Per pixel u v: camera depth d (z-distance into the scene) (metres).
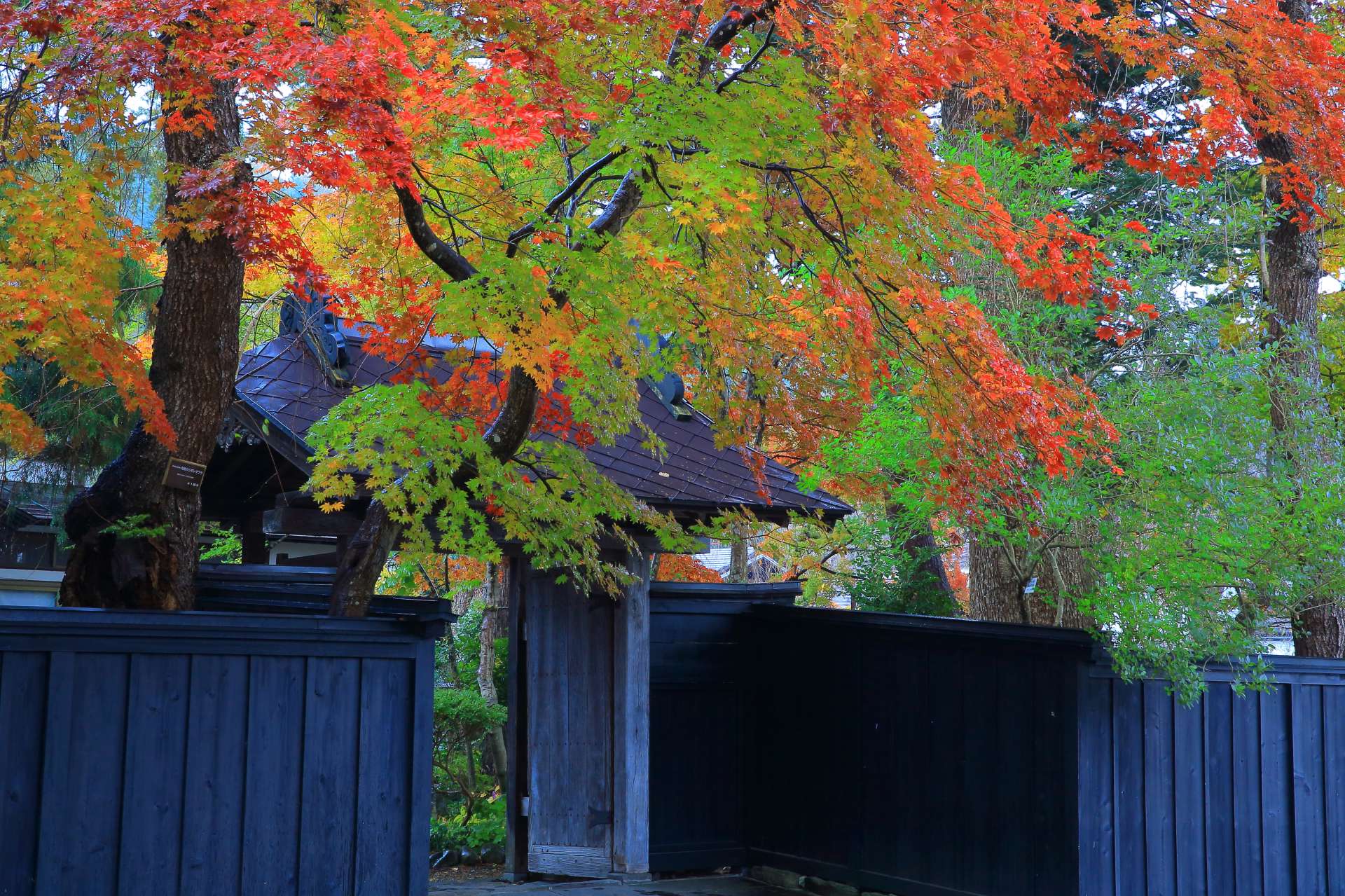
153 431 5.66
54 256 5.32
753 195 6.28
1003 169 10.28
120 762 5.64
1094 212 12.91
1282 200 10.92
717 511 9.56
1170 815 8.95
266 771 6.01
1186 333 9.06
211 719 5.89
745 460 10.38
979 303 9.57
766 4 6.73
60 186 5.39
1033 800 8.82
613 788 10.06
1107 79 12.80
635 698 10.05
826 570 16.08
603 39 6.50
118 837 5.59
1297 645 10.91
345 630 6.27
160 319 6.75
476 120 5.36
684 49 6.67
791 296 8.11
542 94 5.86
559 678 10.38
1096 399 8.05
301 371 9.09
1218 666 9.23
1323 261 15.67
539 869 10.23
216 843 5.83
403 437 6.71
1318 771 9.79
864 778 10.09
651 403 10.94
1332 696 9.97
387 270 8.67
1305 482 8.88
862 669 10.26
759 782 10.97
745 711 11.00
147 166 7.34
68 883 5.44
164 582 6.59
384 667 6.45
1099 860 8.51
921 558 13.30
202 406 6.71
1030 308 9.81
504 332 6.06
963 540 13.78
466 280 6.39
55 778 5.46
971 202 7.09
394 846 6.36
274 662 6.09
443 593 15.22
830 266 7.77
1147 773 8.87
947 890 9.34
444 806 12.59
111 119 5.60
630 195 7.11
